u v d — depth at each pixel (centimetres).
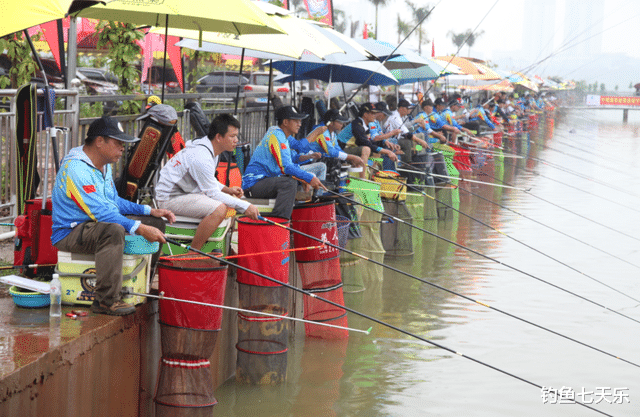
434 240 1034
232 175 667
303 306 645
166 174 492
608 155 2527
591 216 1268
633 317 675
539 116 4609
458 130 1535
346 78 996
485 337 608
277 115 622
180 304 404
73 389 339
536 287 778
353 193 773
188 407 412
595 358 563
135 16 555
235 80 1923
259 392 489
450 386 501
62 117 581
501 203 1402
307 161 777
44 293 394
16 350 320
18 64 902
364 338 601
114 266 383
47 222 428
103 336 365
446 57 1972
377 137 1016
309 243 582
